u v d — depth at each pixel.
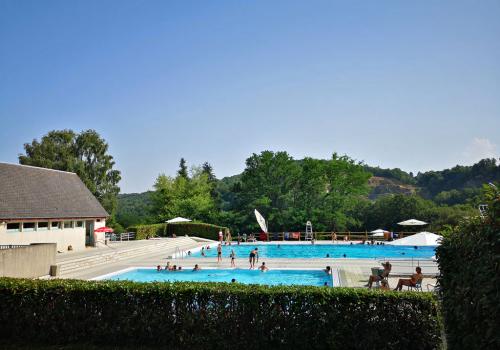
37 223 34.22
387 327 9.80
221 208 89.19
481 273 7.30
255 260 31.52
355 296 9.99
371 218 65.56
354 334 9.91
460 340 8.26
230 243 48.50
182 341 10.59
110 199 74.94
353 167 64.31
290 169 68.69
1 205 31.55
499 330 6.75
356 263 28.81
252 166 70.31
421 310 9.70
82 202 42.19
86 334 11.12
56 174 43.50
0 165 36.28
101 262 31.72
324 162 67.31
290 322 10.22
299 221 63.34
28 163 68.38
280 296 10.33
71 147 74.25
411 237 25.27
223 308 10.53
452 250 8.92
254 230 65.81
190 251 41.19
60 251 36.28
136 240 49.00
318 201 67.00
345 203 63.12
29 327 11.30
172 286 10.95
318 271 26.45
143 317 10.82
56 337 11.19
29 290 11.37
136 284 11.23
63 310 11.20
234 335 10.41
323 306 10.13
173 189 75.44
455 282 8.63
